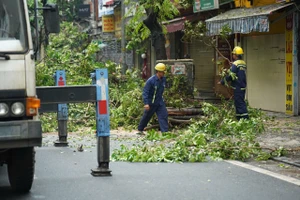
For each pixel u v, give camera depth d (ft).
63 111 41.34
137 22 74.13
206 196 25.18
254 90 67.62
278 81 62.75
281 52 61.93
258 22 56.65
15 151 24.53
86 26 149.69
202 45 81.76
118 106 59.77
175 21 84.23
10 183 25.63
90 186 27.22
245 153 35.27
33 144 22.88
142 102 53.21
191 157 34.27
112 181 28.32
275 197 25.09
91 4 142.41
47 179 28.99
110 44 122.83
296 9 55.72
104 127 29.53
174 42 92.94
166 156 34.63
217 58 75.61
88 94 28.45
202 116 49.49
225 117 48.52
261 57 65.82
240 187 27.04
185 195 25.35
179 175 29.89
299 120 55.52
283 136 45.01
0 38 23.20
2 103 22.70
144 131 50.90
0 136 22.35
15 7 23.66
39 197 25.22
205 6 72.18
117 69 64.95
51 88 27.45
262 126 46.47
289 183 28.04
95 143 42.96
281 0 59.31
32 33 26.14
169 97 52.60
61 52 66.23
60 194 25.70
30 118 23.17
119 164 33.30
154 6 66.33
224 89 71.92
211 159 35.04
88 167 32.32
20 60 23.00
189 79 54.19
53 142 42.96
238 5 68.85
